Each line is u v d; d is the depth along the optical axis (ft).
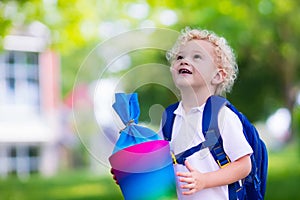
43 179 64.64
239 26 56.03
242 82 63.10
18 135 81.61
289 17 62.64
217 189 12.40
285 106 70.03
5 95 80.59
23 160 84.23
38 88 82.89
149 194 11.91
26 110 82.33
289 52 65.57
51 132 84.48
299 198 39.93
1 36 41.16
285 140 94.73
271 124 77.05
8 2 39.93
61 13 46.88
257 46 61.77
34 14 44.14
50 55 82.64
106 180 60.18
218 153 12.32
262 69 65.10
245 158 12.37
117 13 54.39
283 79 67.77
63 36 48.26
